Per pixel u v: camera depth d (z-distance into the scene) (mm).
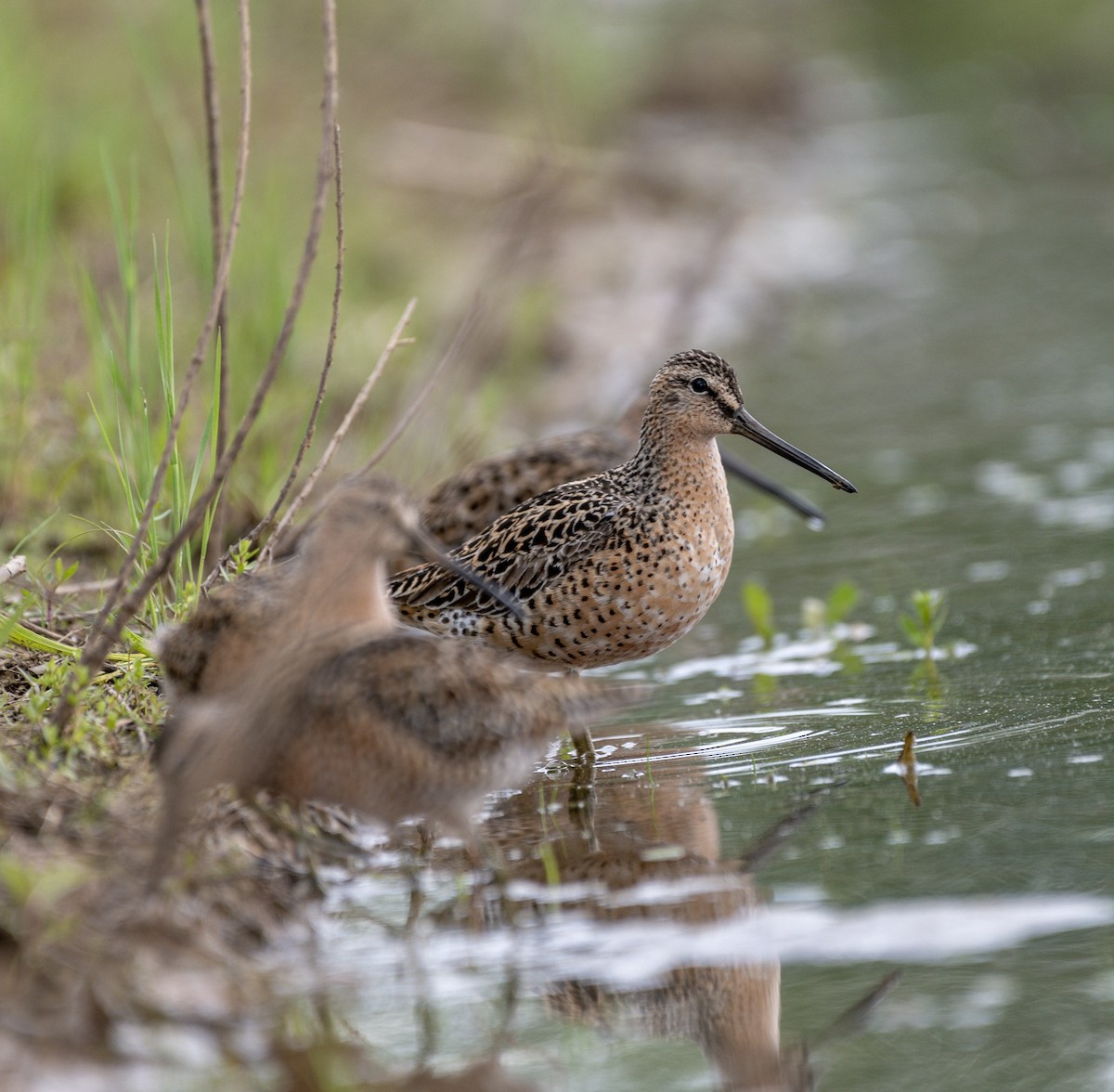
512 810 10281
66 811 8922
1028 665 12359
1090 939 8312
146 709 10266
